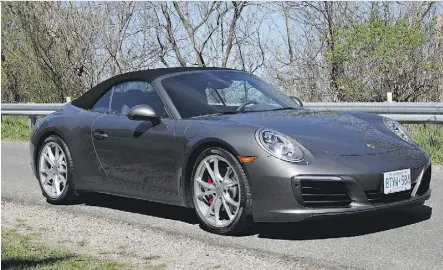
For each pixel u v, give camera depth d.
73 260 4.82
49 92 22.91
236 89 6.37
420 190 5.50
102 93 6.75
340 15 17.14
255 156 5.12
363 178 5.03
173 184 5.77
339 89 16.28
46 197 7.18
